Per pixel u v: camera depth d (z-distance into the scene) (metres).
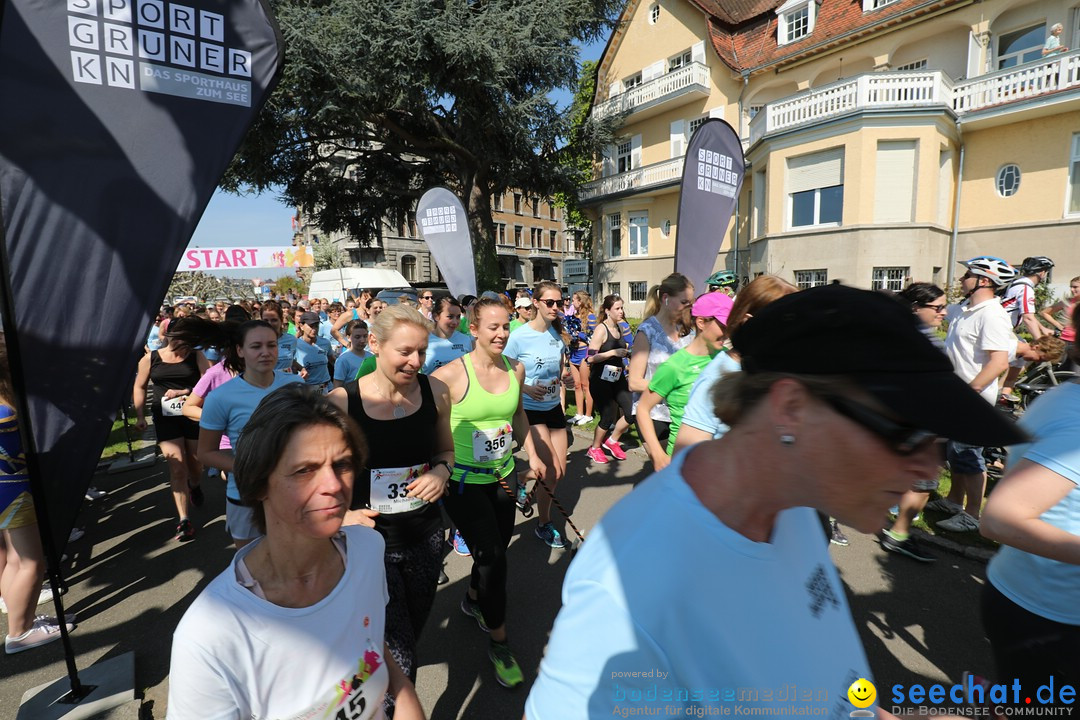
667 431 3.58
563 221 53.94
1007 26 13.76
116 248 2.33
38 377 2.24
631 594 0.70
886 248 14.00
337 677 1.22
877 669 2.49
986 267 3.62
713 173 5.29
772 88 18.27
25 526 2.71
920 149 13.66
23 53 2.14
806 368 0.67
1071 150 12.92
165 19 2.36
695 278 5.41
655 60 21.27
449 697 2.43
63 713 2.30
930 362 0.65
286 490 1.14
